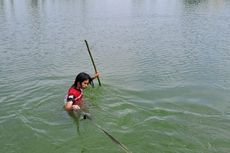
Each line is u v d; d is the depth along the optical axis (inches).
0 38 783.7
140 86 472.4
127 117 364.8
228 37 786.2
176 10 1291.8
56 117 364.2
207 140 314.8
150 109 388.5
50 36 808.3
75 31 871.1
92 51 673.0
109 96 432.5
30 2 1587.1
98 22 1010.1
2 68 555.8
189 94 441.1
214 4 1462.8
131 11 1278.3
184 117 366.9
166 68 556.7
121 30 884.0
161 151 296.4
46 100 412.8
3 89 453.7
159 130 334.6
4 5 1460.4
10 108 388.8
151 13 1213.1
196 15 1139.9
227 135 324.5
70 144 308.7
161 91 452.1
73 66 571.8
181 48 689.0
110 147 303.0
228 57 619.2
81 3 1579.7
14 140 316.2
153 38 786.2
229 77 510.0
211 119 362.0
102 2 1628.9
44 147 304.2
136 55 639.8
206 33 835.4
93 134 326.3
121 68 558.9
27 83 479.8
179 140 314.8
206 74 524.7
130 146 304.7
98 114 372.2
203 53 649.0
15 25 950.4
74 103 380.8
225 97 431.2
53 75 519.2
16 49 684.7
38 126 343.6
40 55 639.8
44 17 1106.7
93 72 538.9
